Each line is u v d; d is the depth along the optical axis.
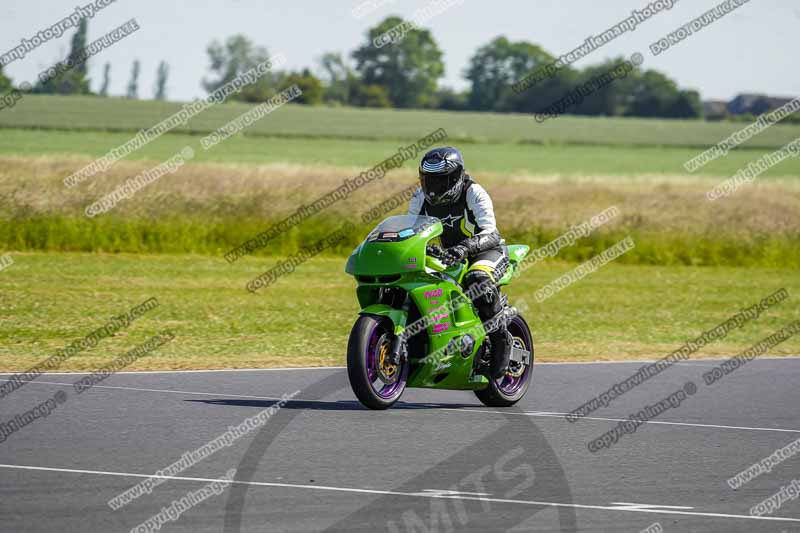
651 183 115.56
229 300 64.75
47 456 24.81
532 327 58.66
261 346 48.50
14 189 89.06
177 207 92.38
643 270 93.62
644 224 101.00
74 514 19.94
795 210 104.31
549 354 48.75
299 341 50.44
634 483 23.77
